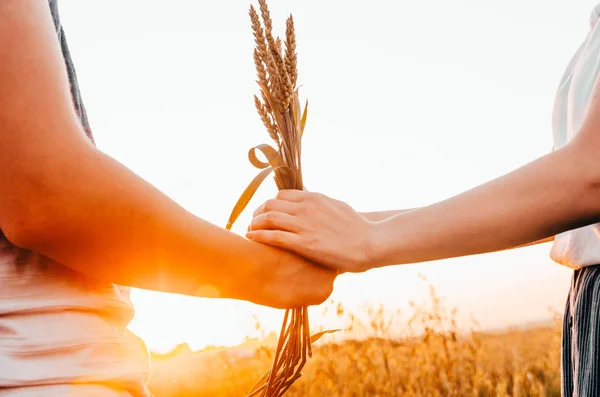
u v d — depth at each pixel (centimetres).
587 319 88
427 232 93
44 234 71
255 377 198
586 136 85
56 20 81
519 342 230
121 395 73
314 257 97
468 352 226
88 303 73
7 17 68
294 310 110
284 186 108
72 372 70
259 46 108
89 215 72
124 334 77
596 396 85
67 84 73
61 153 70
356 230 98
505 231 88
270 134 111
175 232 78
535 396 208
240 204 101
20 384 68
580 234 90
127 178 75
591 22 97
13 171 69
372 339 234
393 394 218
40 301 71
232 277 87
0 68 68
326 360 233
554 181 85
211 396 195
